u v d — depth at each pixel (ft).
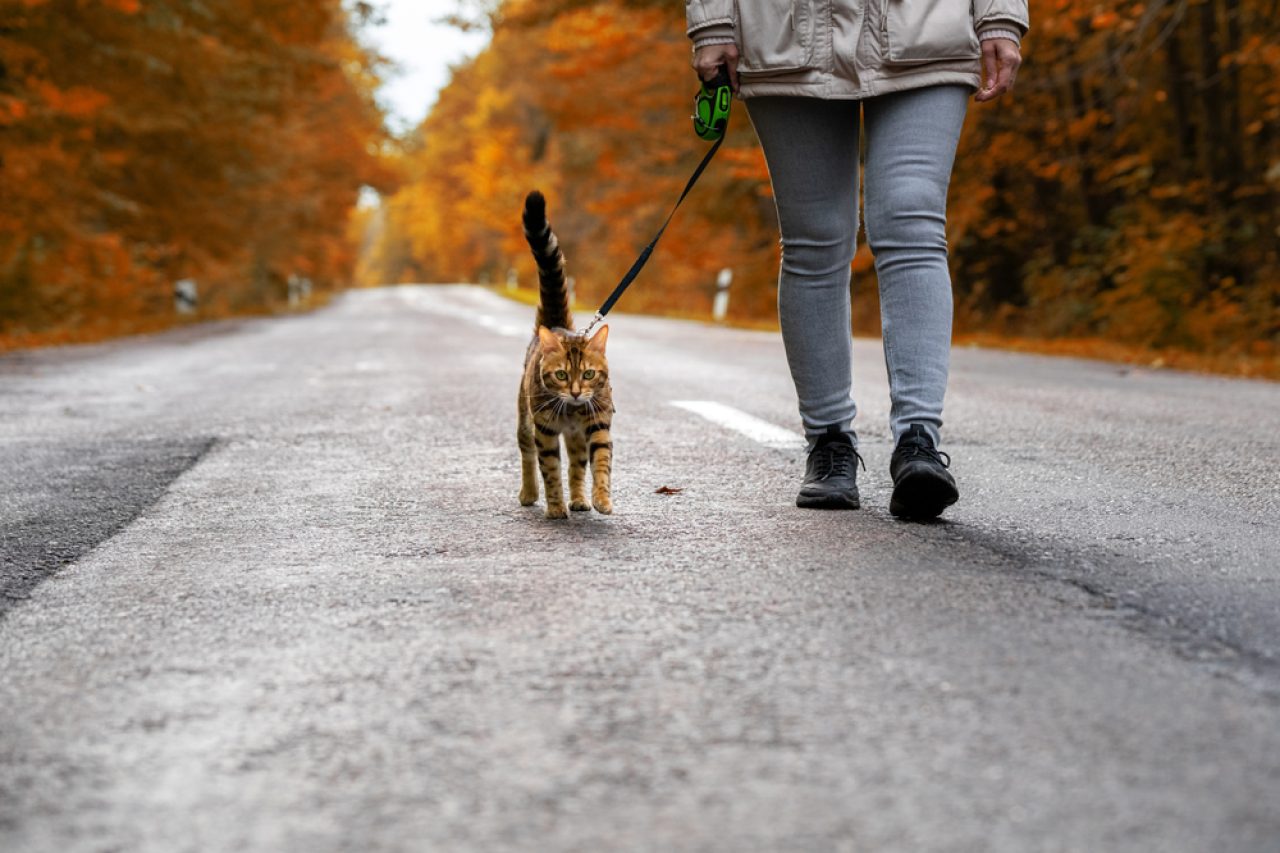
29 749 8.94
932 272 16.71
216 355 56.49
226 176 113.70
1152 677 9.85
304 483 20.62
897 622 11.45
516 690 9.85
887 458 22.02
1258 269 64.44
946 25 16.15
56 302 83.30
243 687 10.16
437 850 7.20
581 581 13.34
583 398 16.63
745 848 7.13
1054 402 31.83
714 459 21.97
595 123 108.88
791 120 16.84
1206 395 33.94
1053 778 7.95
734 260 117.39
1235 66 63.77
